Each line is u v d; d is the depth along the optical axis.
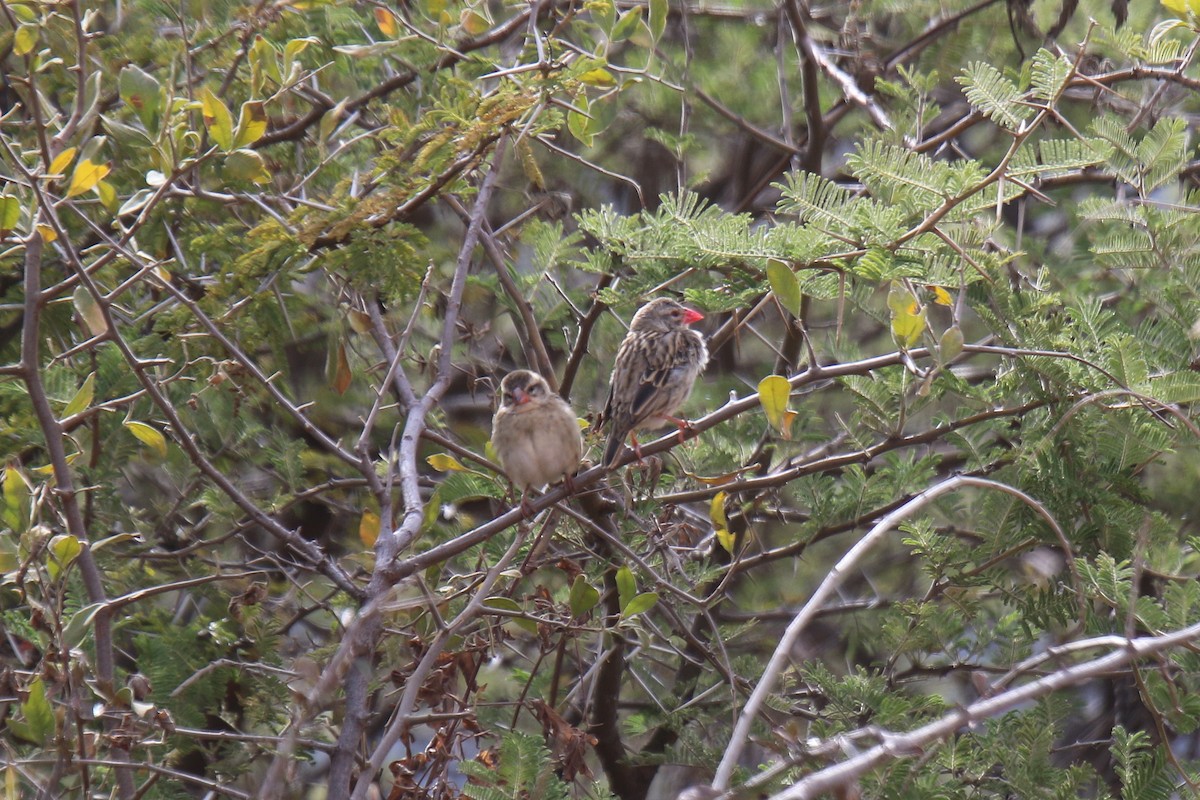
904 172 9.93
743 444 13.55
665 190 17.92
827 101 17.06
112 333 8.21
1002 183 10.23
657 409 10.76
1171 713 8.91
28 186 9.20
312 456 14.39
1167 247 10.66
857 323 16.56
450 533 12.52
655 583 10.88
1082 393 10.09
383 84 12.74
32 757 9.55
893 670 11.87
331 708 9.61
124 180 11.15
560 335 14.52
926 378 9.18
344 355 10.04
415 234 9.73
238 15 12.03
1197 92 12.54
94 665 10.04
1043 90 9.95
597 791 9.30
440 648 7.94
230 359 9.99
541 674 13.44
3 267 11.47
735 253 10.25
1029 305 10.52
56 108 12.39
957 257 10.50
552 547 11.87
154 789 9.89
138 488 13.36
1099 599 9.74
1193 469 12.81
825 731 10.23
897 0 16.83
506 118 9.53
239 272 9.52
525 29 13.89
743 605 15.89
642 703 14.59
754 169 17.95
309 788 11.39
